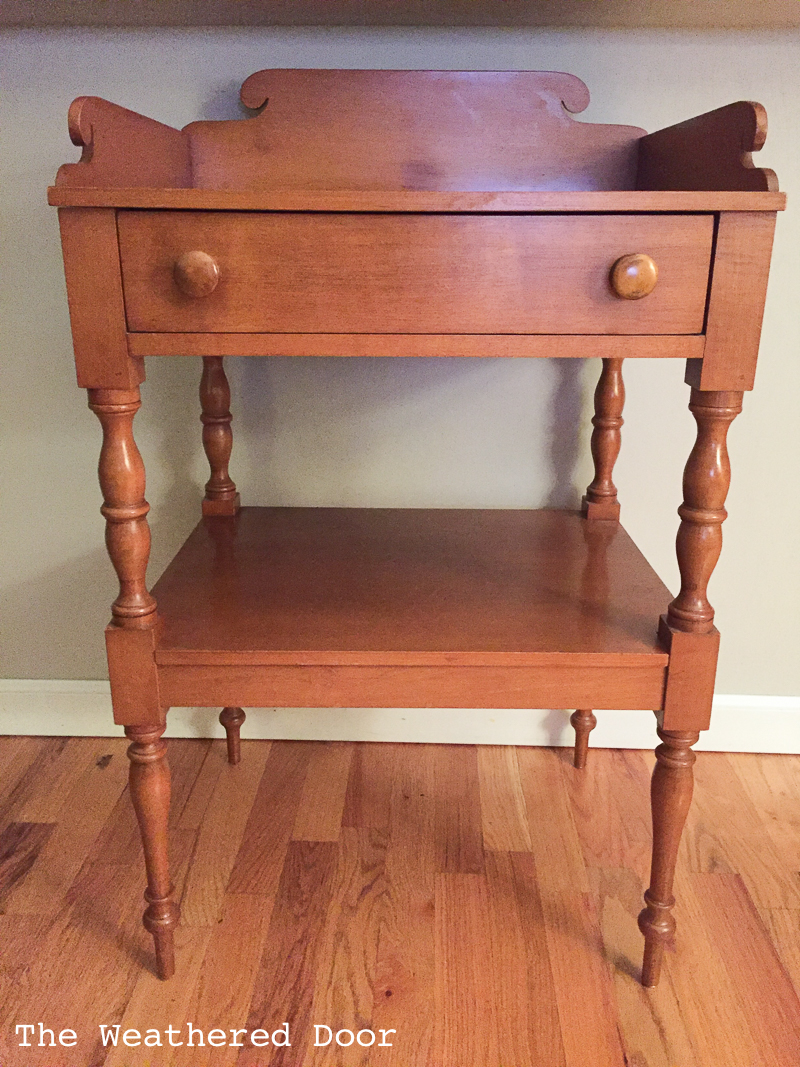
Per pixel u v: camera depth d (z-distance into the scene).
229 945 0.91
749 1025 0.82
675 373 1.15
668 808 0.82
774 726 1.27
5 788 1.18
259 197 0.67
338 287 0.70
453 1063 0.78
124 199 0.66
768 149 1.06
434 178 1.05
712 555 0.76
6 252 1.12
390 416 1.19
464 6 0.96
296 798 1.16
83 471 1.21
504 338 0.71
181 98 1.07
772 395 1.15
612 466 1.14
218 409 1.13
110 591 1.27
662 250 0.69
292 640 0.80
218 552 1.03
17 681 1.30
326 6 0.96
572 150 1.04
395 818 1.12
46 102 1.07
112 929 0.94
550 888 1.00
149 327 0.71
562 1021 0.82
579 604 0.89
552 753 1.27
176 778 1.20
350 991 0.85
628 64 1.05
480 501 1.23
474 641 0.80
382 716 1.28
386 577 0.96
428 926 0.94
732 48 1.04
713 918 0.95
